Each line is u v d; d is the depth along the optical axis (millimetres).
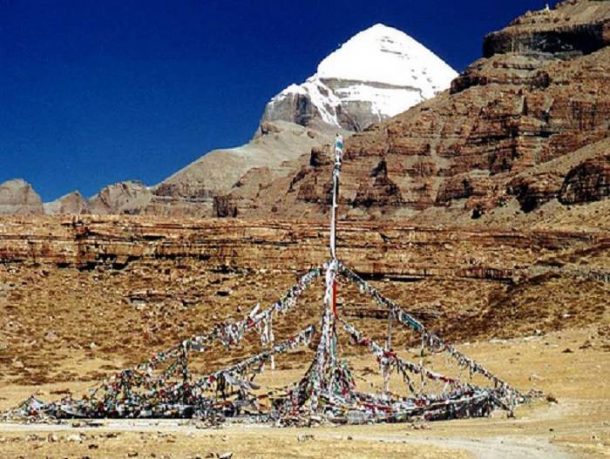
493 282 77750
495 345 59562
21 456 29031
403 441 32594
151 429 35781
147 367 40719
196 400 40062
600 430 35438
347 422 37844
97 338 69688
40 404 40594
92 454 29438
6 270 82438
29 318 73062
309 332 41875
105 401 40219
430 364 54875
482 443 32438
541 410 41031
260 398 43219
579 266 77188
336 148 42625
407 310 73188
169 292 78688
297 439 32500
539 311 68375
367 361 57062
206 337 40844
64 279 82188
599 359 53500
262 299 76688
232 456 29141
